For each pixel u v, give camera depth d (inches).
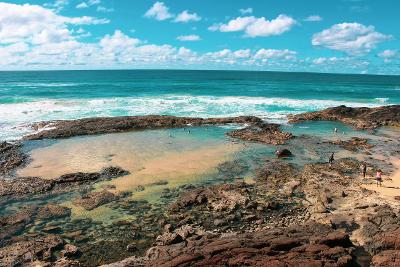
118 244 701.3
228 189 949.8
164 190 958.4
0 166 1147.3
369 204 824.9
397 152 1349.7
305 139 1544.0
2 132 1616.6
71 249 672.4
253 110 2319.1
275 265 537.6
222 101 2637.8
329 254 582.9
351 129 1798.7
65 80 5196.9
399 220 701.9
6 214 833.5
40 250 669.3
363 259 608.4
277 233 657.0
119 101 2534.5
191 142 1467.8
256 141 1491.1
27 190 956.6
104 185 993.5
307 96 3085.6
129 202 884.0
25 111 2090.3
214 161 1203.2
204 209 845.8
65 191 959.6
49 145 1413.6
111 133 1643.7
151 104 2445.9
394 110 2070.6
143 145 1409.9
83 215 819.4
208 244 619.8
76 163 1179.3
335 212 804.6
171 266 547.2
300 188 976.3
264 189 968.3
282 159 1242.6
